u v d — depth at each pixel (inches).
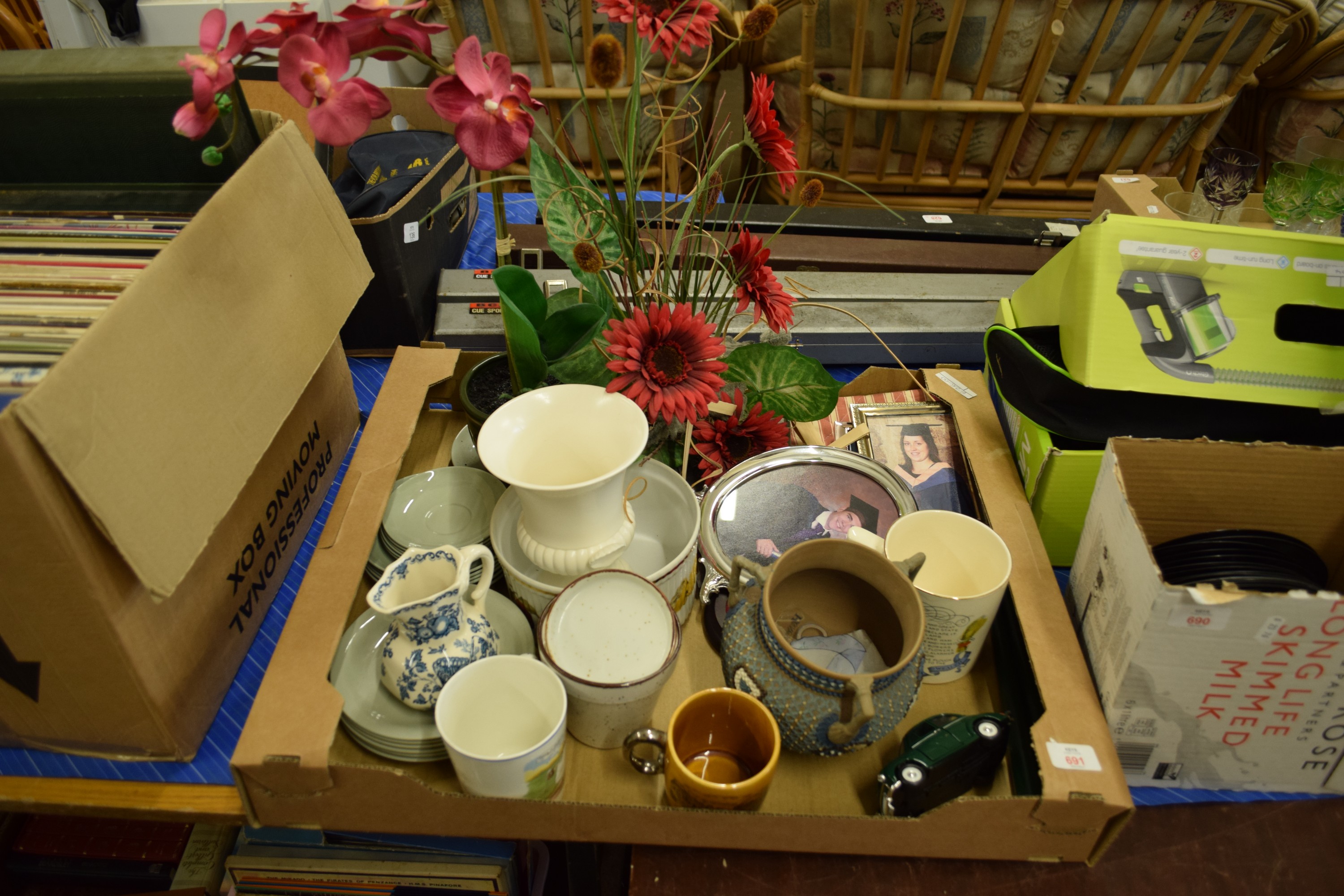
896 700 23.5
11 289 24.9
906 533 29.0
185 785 25.7
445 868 30.5
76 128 31.0
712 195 34.3
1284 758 26.2
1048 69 66.4
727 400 32.8
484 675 24.4
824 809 25.3
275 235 27.8
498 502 29.2
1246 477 27.6
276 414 26.8
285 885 31.3
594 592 25.7
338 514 29.7
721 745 25.4
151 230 28.5
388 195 42.8
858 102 68.4
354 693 26.5
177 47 30.8
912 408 36.4
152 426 21.6
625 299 32.1
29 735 25.5
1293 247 31.2
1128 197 48.7
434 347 37.2
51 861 36.3
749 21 25.2
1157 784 27.6
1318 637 22.5
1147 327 30.5
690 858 25.9
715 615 29.7
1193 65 68.6
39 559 20.0
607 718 24.4
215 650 27.0
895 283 46.3
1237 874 25.8
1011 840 24.3
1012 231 54.0
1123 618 24.7
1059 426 31.1
